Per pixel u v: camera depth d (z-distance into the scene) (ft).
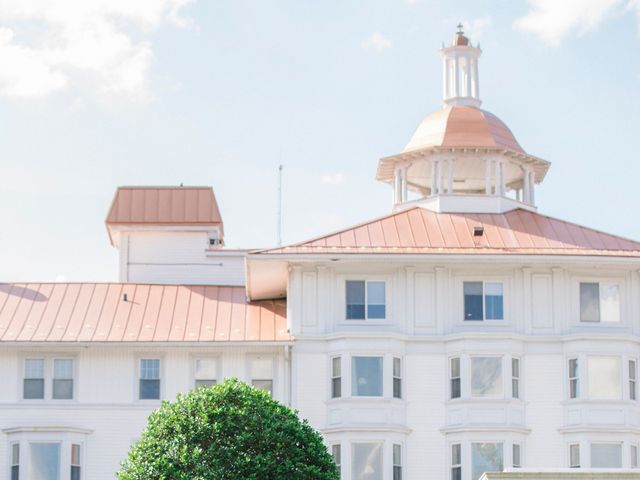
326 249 295.07
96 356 299.38
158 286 317.22
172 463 256.52
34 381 298.35
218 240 352.49
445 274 299.17
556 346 296.92
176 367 298.76
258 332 299.79
